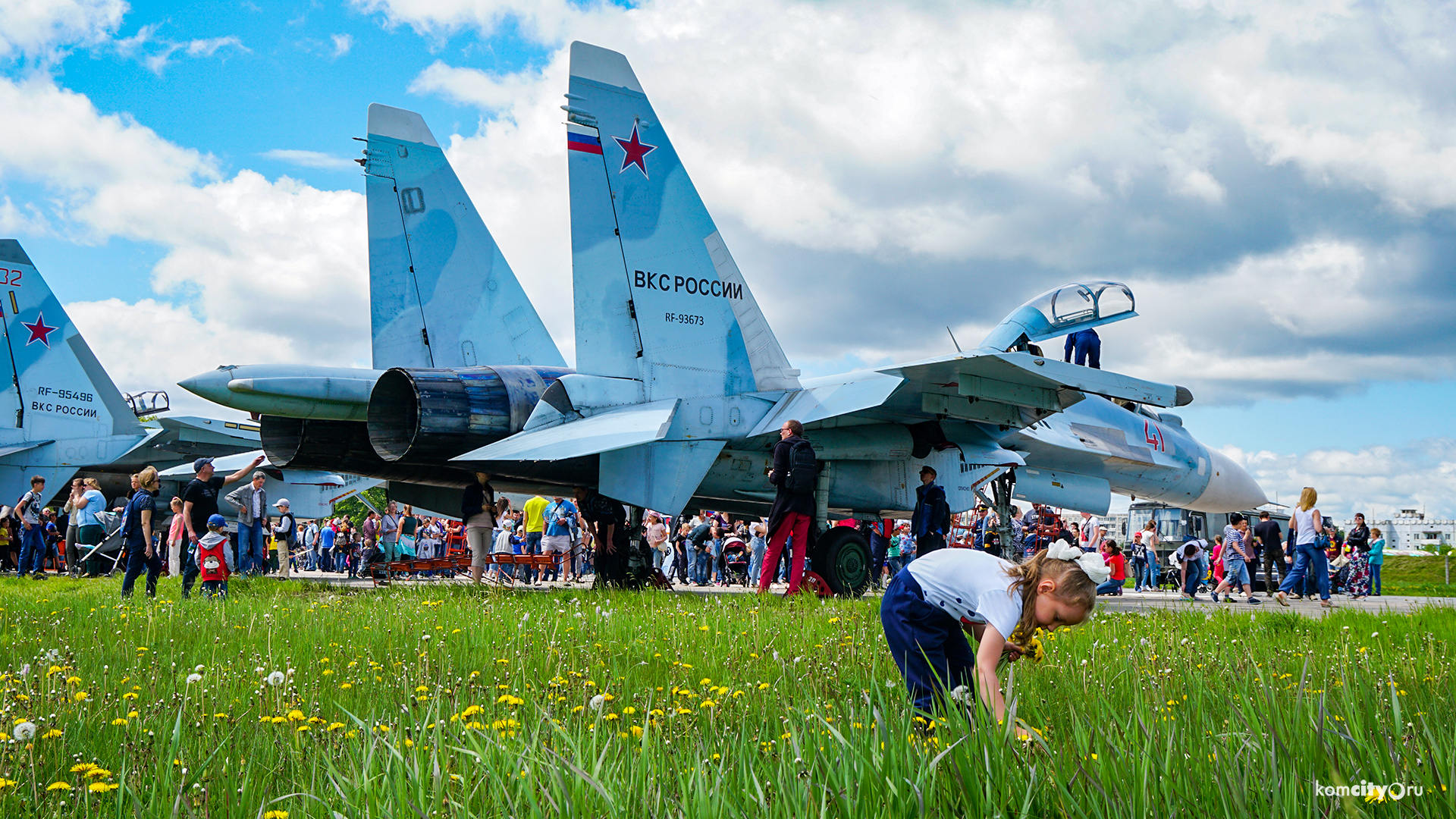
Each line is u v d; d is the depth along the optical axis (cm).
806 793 208
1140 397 1079
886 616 338
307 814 227
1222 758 229
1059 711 346
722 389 1144
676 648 549
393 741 274
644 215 1112
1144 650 537
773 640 567
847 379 1142
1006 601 303
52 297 2272
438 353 1373
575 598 973
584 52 1089
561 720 338
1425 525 7662
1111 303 1312
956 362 1020
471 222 1424
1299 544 1376
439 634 597
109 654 524
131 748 285
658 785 225
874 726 265
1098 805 204
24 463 2197
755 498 1206
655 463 1091
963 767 220
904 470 1253
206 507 1063
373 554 2014
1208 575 1953
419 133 1410
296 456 1248
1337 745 239
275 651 535
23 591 1207
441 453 1103
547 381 1160
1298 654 557
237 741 306
